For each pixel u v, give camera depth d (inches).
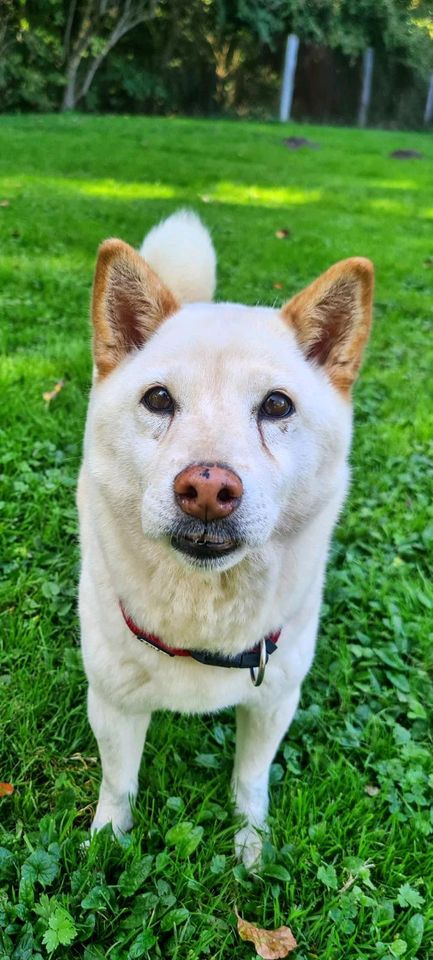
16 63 192.4
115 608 16.0
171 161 111.6
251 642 15.6
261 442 14.5
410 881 17.8
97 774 20.0
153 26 227.1
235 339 15.1
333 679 22.8
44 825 17.6
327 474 16.1
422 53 248.4
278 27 230.8
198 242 24.5
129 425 15.0
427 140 194.2
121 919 16.5
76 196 78.4
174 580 14.7
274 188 97.9
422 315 54.4
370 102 255.8
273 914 17.1
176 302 16.9
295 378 15.4
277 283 55.1
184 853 17.4
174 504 13.1
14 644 22.8
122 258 16.1
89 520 17.5
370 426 37.2
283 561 15.7
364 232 76.9
